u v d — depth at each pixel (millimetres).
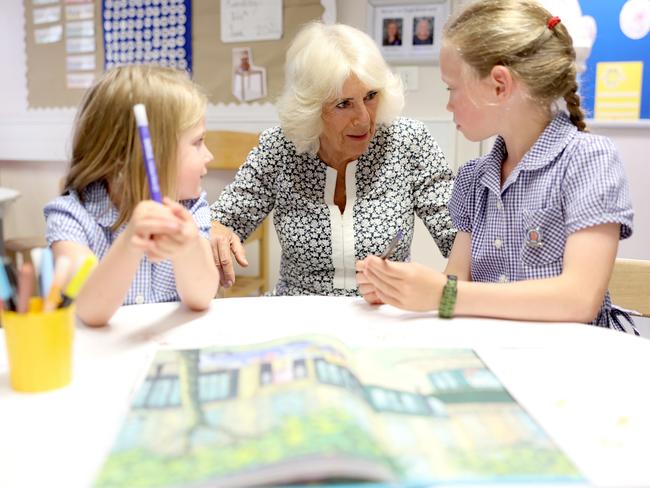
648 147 2049
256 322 793
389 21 2215
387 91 1264
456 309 813
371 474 398
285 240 1360
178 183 958
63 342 580
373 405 520
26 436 490
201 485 395
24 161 2795
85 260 589
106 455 443
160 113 899
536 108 941
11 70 2688
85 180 953
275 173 1378
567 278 824
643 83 2006
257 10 2318
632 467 446
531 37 905
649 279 1081
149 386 561
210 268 854
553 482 417
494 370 629
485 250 1028
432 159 1359
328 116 1253
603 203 852
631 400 562
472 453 451
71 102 2633
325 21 2250
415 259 2340
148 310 854
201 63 2420
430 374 599
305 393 489
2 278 569
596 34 2025
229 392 531
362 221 1315
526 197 963
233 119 2416
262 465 399
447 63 958
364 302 893
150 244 714
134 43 2494
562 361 659
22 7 2623
